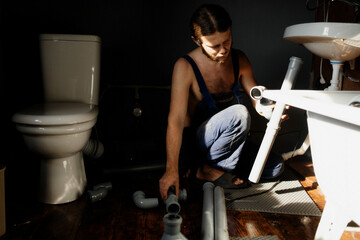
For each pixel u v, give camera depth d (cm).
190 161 185
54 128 158
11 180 213
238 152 172
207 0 245
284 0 249
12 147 228
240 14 248
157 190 190
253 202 172
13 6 231
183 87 163
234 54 179
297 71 141
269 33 252
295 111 257
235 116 157
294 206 168
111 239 138
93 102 225
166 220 109
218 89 177
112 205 171
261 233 142
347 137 98
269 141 138
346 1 162
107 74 247
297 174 215
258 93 135
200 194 183
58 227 148
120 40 244
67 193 174
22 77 239
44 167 173
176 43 248
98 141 233
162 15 244
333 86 170
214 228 140
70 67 218
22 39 235
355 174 97
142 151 236
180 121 158
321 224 121
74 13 238
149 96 253
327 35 142
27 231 144
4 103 229
